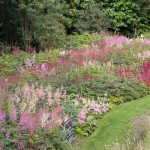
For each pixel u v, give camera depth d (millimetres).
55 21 19391
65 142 7441
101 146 8219
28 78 11992
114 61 14312
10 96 8289
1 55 16562
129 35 25641
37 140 6969
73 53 15320
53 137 7309
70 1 24000
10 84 10844
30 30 19188
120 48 16141
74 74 12164
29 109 7840
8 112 7543
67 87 11148
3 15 19266
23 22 19172
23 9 18812
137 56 14773
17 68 13125
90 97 10836
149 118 8750
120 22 24859
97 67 13016
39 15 19094
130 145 7684
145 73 12570
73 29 23484
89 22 22984
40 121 7266
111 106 10539
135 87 11695
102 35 21297
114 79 11969
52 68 12938
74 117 9109
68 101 9727
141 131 7934
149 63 13539
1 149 6551
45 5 18984
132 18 25250
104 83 11664
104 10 24078
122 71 12477
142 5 25859
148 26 26250
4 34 19375
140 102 10766
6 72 13180
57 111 8070
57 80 11719
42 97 9070
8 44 18734
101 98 10758
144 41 17922
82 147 8289
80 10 23391
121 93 11266
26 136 6914
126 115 9695
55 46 19078
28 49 18562
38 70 12680
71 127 8555
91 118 9359
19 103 8367
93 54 14859
